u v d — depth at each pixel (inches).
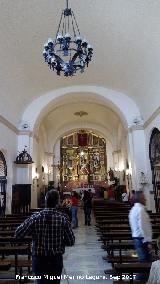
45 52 252.4
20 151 537.3
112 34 380.5
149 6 306.3
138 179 511.2
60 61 256.1
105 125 856.9
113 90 543.8
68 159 1013.2
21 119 551.2
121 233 214.1
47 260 114.0
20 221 283.7
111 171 900.6
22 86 480.4
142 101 498.9
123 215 320.5
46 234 114.9
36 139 604.7
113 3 321.7
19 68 430.3
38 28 367.2
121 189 722.8
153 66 388.2
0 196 474.3
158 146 457.1
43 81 506.0
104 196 866.1
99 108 746.2
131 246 186.4
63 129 896.9
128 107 541.3
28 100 539.5
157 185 477.1
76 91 546.9
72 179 995.9
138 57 405.1
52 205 120.9
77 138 1019.3
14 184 509.0
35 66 450.3
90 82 529.0
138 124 526.9
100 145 1018.7
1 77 404.2
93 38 394.0
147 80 431.2
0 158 487.2
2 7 311.6
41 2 323.6
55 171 968.3
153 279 91.6
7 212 474.6
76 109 764.0
